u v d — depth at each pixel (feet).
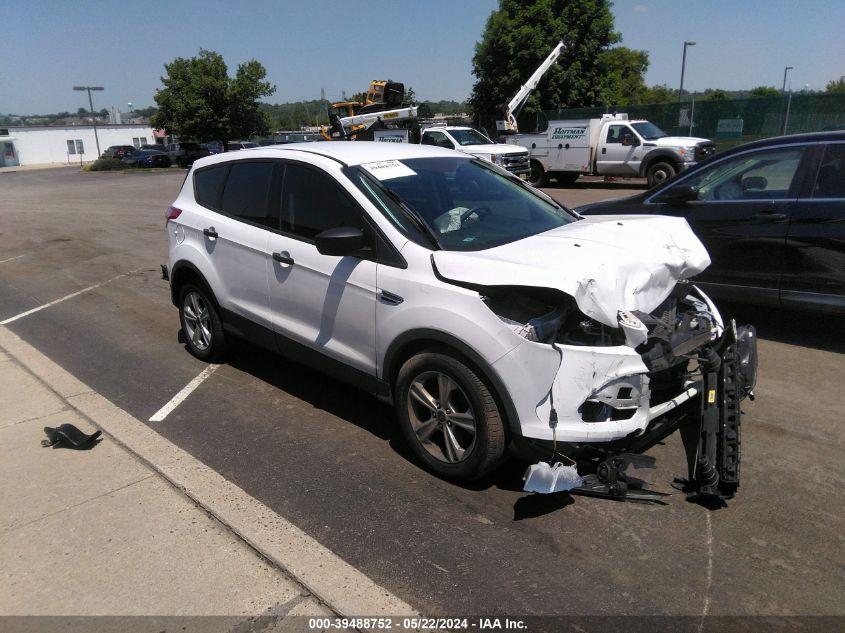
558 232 13.00
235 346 18.25
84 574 9.40
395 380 12.51
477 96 109.40
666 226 13.55
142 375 17.62
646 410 10.65
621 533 10.36
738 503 11.10
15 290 28.73
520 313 10.53
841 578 9.25
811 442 13.07
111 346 20.20
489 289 10.61
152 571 9.46
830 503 11.03
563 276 10.11
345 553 9.98
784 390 15.49
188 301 18.34
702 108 78.95
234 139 150.51
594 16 102.73
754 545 10.00
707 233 19.24
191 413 15.12
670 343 11.00
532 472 10.14
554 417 10.25
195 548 9.97
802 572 9.38
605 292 10.24
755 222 18.26
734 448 11.03
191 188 17.52
